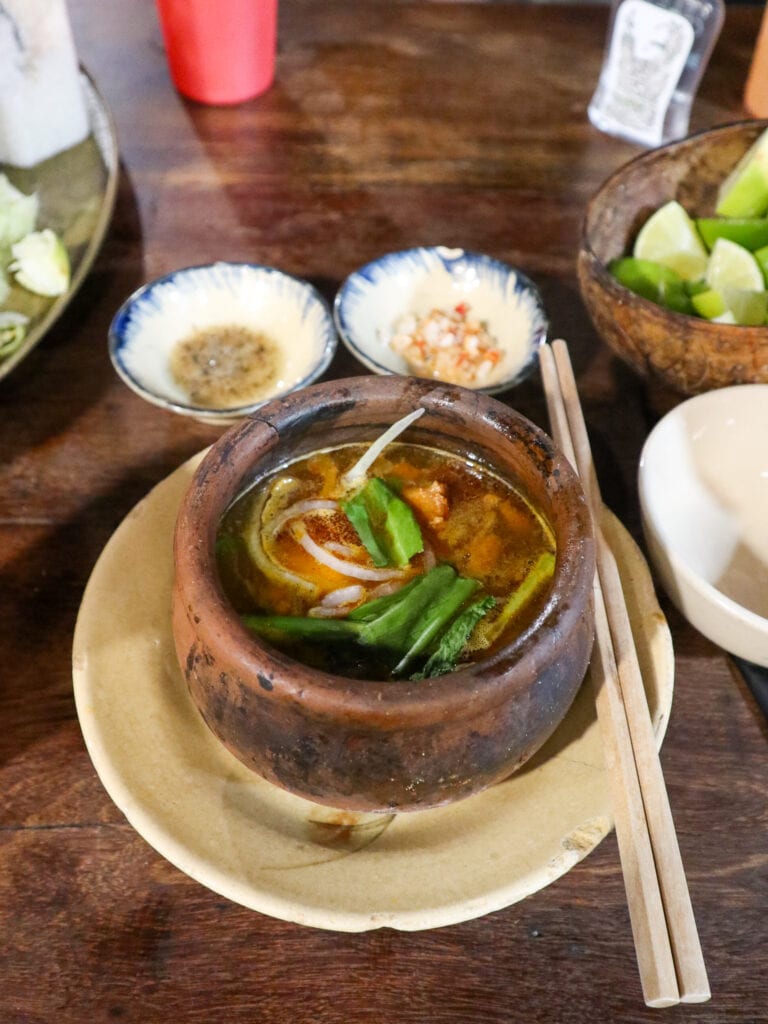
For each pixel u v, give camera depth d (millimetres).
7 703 284
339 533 267
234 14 475
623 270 383
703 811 269
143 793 240
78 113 456
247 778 251
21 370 381
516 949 241
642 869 226
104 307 407
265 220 452
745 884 255
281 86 534
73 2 585
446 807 248
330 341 359
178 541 223
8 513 334
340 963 238
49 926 240
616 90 499
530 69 554
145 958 236
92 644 267
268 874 227
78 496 341
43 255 382
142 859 253
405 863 232
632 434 367
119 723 253
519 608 247
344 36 570
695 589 270
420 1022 230
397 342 386
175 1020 227
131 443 358
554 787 248
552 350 348
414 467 280
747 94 524
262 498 269
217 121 509
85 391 375
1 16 403
